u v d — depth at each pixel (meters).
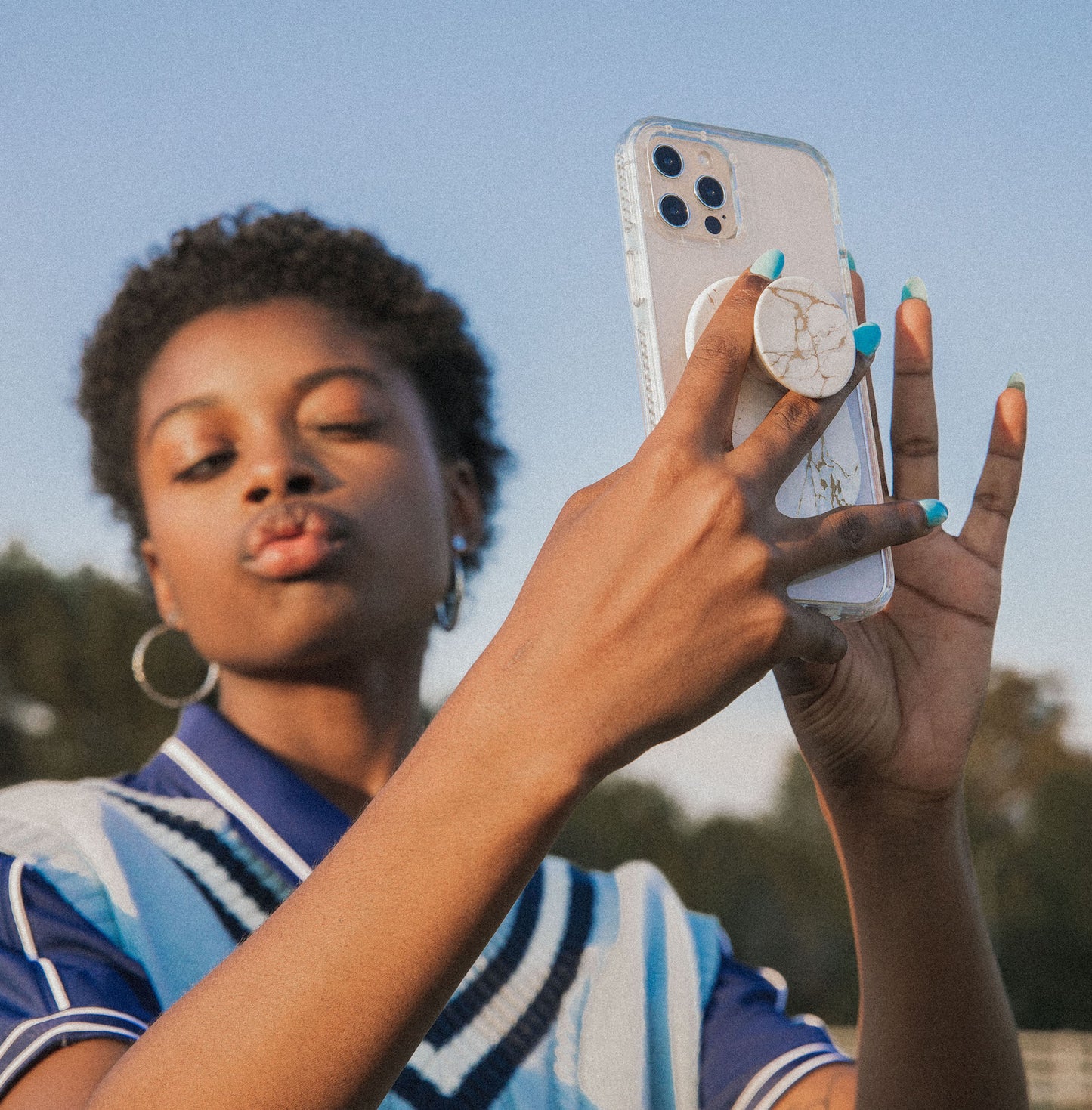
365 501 1.60
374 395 1.68
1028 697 37.41
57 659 27.81
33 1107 1.08
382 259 1.82
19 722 27.86
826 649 0.96
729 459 0.97
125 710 28.22
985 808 36.91
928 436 1.43
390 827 0.87
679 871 33.62
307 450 1.62
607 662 0.88
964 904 1.38
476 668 0.90
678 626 0.89
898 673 1.38
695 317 1.21
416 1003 0.84
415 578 1.63
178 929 1.41
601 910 1.70
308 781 1.59
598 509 0.93
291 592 1.54
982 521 1.44
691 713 0.90
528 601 0.91
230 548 1.55
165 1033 0.85
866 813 1.37
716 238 1.31
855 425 1.31
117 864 1.43
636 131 1.31
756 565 0.91
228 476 1.60
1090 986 34.06
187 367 1.65
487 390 1.98
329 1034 0.83
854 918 1.42
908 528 1.06
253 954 0.86
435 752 0.88
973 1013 1.39
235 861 1.49
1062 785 36.28
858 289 1.47
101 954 1.33
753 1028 1.67
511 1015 1.52
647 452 0.95
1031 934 34.56
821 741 1.34
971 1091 1.40
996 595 1.42
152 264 1.79
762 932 33.50
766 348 1.01
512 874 0.86
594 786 0.89
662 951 1.69
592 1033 1.55
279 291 1.72
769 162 1.37
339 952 0.84
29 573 28.75
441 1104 1.40
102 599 28.53
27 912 1.34
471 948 0.85
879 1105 1.42
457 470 1.88
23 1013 1.20
